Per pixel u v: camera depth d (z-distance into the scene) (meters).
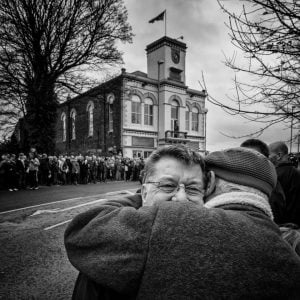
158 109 30.53
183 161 0.89
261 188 0.83
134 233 0.66
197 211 0.68
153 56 32.06
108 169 21.17
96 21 17.03
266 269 0.60
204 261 0.60
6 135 18.62
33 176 13.37
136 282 0.63
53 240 4.89
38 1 15.93
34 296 2.94
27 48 15.72
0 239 4.96
